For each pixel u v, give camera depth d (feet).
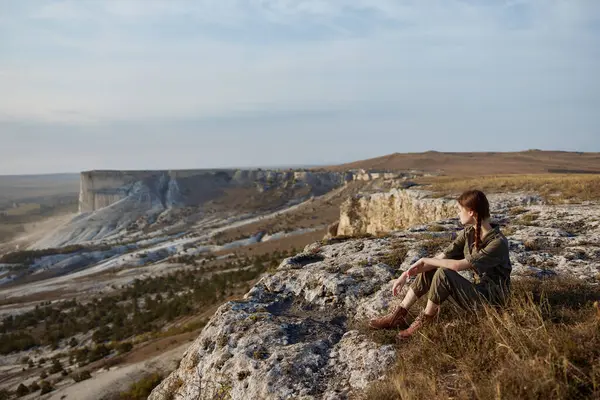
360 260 26.45
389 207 126.00
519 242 28.30
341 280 23.12
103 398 104.68
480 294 14.85
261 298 23.98
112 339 237.86
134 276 466.29
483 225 15.24
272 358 16.35
